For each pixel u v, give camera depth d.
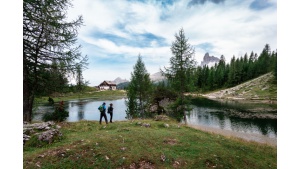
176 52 24.25
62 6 13.19
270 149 12.55
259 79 81.44
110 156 7.72
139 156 7.99
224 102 58.06
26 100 12.89
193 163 8.09
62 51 13.75
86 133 11.23
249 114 36.16
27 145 8.48
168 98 34.22
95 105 56.97
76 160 7.13
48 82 14.05
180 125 16.86
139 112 29.78
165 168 7.46
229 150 10.41
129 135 10.81
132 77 30.59
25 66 12.59
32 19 11.64
